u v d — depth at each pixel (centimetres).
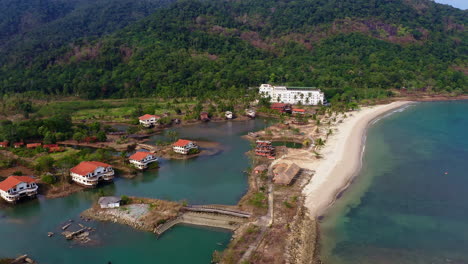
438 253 9419
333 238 10088
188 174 15275
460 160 16212
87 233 10506
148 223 10781
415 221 11019
